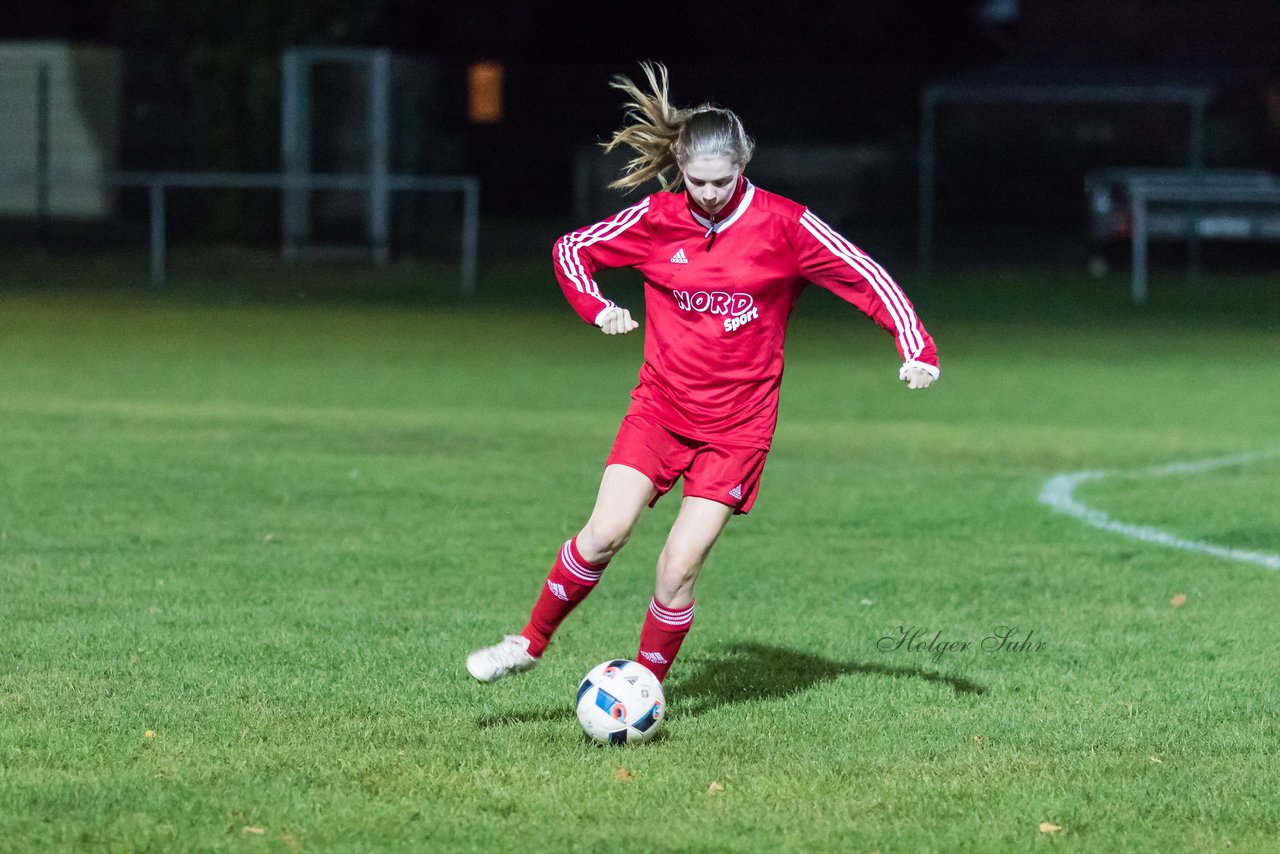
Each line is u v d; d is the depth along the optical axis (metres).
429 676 18.97
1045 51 149.00
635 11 125.94
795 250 16.61
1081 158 103.19
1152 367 58.66
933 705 18.12
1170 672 19.66
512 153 110.94
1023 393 51.16
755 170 104.06
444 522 28.98
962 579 25.05
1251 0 149.62
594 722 16.39
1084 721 17.53
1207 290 88.69
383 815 14.30
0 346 58.59
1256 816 14.63
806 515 30.42
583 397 48.84
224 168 101.31
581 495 31.89
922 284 90.62
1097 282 92.25
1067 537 28.45
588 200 108.56
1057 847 13.84
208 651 19.89
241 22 99.88
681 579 16.80
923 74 110.81
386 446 38.09
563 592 16.95
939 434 42.28
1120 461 37.81
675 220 16.70
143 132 112.44
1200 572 25.64
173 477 32.81
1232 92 121.81
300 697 17.98
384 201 94.62
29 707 17.42
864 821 14.36
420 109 101.56
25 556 25.39
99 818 14.09
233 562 25.30
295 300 79.44
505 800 14.73
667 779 15.38
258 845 13.56
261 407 45.00
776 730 17.09
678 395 16.95
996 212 103.38
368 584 24.03
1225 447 40.22
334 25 100.12
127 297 78.50
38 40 111.00
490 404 46.84
